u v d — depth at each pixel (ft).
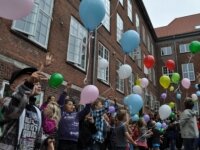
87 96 14.71
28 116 7.78
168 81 29.07
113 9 52.75
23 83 7.26
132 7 69.72
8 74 20.80
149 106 72.74
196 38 93.25
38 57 25.13
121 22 57.26
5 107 6.89
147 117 29.55
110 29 49.24
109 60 46.39
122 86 52.54
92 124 18.17
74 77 32.19
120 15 57.16
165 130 35.37
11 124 7.31
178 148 36.58
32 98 8.13
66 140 15.83
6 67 20.72
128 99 20.45
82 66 35.24
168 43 97.91
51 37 28.09
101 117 18.84
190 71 89.30
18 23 23.38
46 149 11.60
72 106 17.02
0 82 19.86
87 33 37.22
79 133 17.58
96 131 18.28
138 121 25.61
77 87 32.40
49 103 16.90
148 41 86.79
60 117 17.10
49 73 26.68
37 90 7.60
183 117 20.34
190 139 19.72
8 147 7.11
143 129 25.52
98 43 42.24
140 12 78.95
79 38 34.76
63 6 31.68
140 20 77.71
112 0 52.85
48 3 28.81
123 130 18.54
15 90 7.24
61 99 20.24
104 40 45.16
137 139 24.21
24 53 23.17
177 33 103.09
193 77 87.66
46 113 15.42
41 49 25.84
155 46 98.94
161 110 22.25
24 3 7.42
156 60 96.48
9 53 21.30
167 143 36.27
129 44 18.42
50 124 15.11
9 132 7.24
